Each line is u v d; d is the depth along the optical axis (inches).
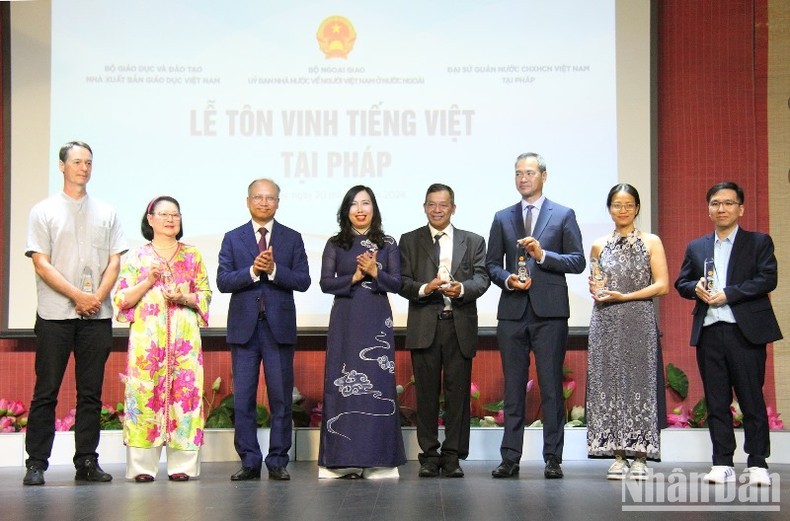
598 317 210.5
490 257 216.8
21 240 257.8
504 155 260.4
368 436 204.5
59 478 210.8
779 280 261.9
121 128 259.9
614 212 211.0
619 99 260.2
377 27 262.1
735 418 249.0
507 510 160.1
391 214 260.1
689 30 266.4
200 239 259.0
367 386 206.8
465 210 259.8
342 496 177.6
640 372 205.2
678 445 242.2
